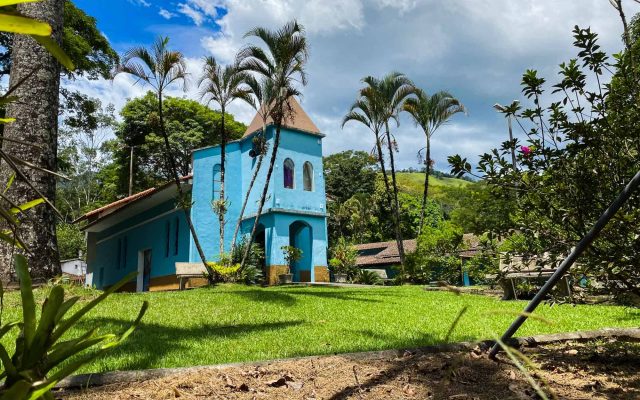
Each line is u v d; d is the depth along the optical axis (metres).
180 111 38.06
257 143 18.09
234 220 20.22
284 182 20.39
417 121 21.52
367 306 8.61
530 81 3.49
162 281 20.34
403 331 5.62
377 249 40.09
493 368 3.20
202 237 19.06
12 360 0.93
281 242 19.03
